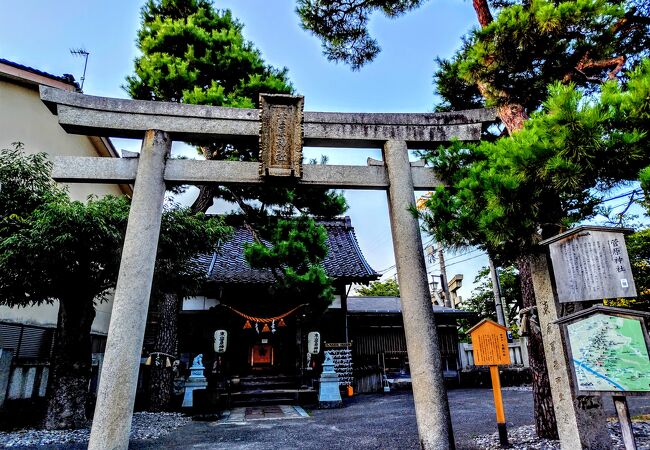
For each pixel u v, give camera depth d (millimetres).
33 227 6574
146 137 5438
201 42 10969
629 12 5934
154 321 14859
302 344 13938
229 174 5473
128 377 4523
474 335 6016
